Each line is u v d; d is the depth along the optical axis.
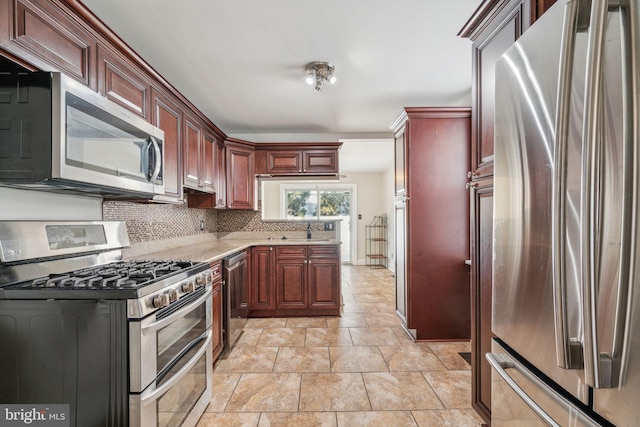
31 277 1.42
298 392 2.03
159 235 2.72
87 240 1.77
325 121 3.66
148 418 1.28
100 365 1.24
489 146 1.46
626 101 0.62
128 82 1.79
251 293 3.52
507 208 1.10
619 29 0.63
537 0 1.14
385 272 6.38
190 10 1.70
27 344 1.24
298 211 6.88
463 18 1.79
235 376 2.23
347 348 2.70
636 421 0.63
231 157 3.62
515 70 1.04
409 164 2.83
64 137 1.18
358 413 1.82
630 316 0.63
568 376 0.81
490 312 1.49
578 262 0.74
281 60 2.25
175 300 1.47
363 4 1.66
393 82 2.63
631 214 0.62
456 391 2.04
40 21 1.21
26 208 1.49
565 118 0.75
